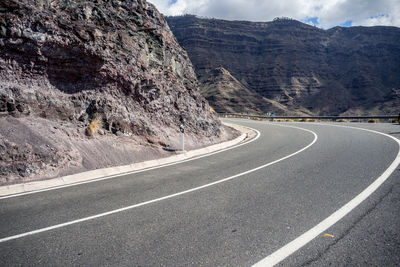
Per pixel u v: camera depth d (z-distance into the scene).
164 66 12.84
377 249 3.08
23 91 8.28
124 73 10.54
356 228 3.61
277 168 7.36
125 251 3.24
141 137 10.08
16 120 7.79
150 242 3.46
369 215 3.98
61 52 9.05
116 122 9.76
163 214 4.39
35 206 4.95
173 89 12.80
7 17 8.13
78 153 8.02
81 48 9.30
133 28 11.77
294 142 12.42
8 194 5.78
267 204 4.66
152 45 12.46
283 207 4.48
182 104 12.94
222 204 4.77
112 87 10.34
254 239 3.44
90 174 7.33
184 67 14.87
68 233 3.77
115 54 10.46
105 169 7.76
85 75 9.77
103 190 5.92
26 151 7.06
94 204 4.98
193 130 12.52
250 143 13.04
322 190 5.25
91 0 10.86
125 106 10.42
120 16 11.46
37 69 8.84
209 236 3.57
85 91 9.73
